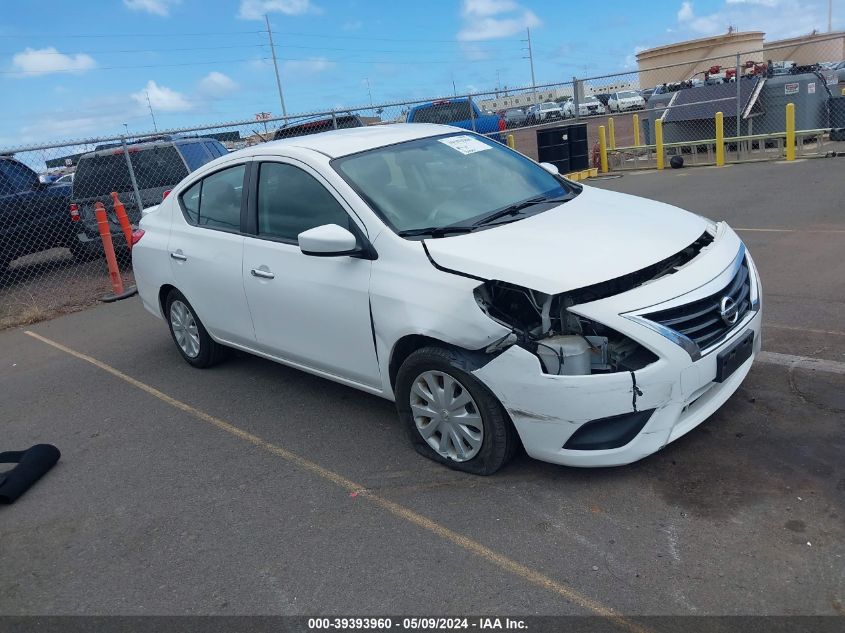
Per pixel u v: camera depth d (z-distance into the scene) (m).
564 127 15.69
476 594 2.87
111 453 4.53
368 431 4.36
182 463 4.27
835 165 12.38
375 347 3.90
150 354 6.44
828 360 4.50
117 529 3.66
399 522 3.40
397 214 3.92
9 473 4.20
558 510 3.32
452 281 3.43
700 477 3.43
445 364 3.50
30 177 10.84
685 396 3.23
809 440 3.62
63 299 9.16
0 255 10.40
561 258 3.34
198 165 10.95
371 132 4.79
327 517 3.52
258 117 13.29
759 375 4.39
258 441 4.42
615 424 3.23
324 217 4.15
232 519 3.62
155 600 3.08
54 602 3.16
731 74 16.83
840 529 2.96
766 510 3.13
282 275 4.38
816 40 14.38
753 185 11.46
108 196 10.43
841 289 5.83
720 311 3.35
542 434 3.30
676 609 2.66
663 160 15.72
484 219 3.93
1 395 5.87
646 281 3.36
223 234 4.92
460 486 3.62
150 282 5.76
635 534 3.09
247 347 5.05
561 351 3.17
